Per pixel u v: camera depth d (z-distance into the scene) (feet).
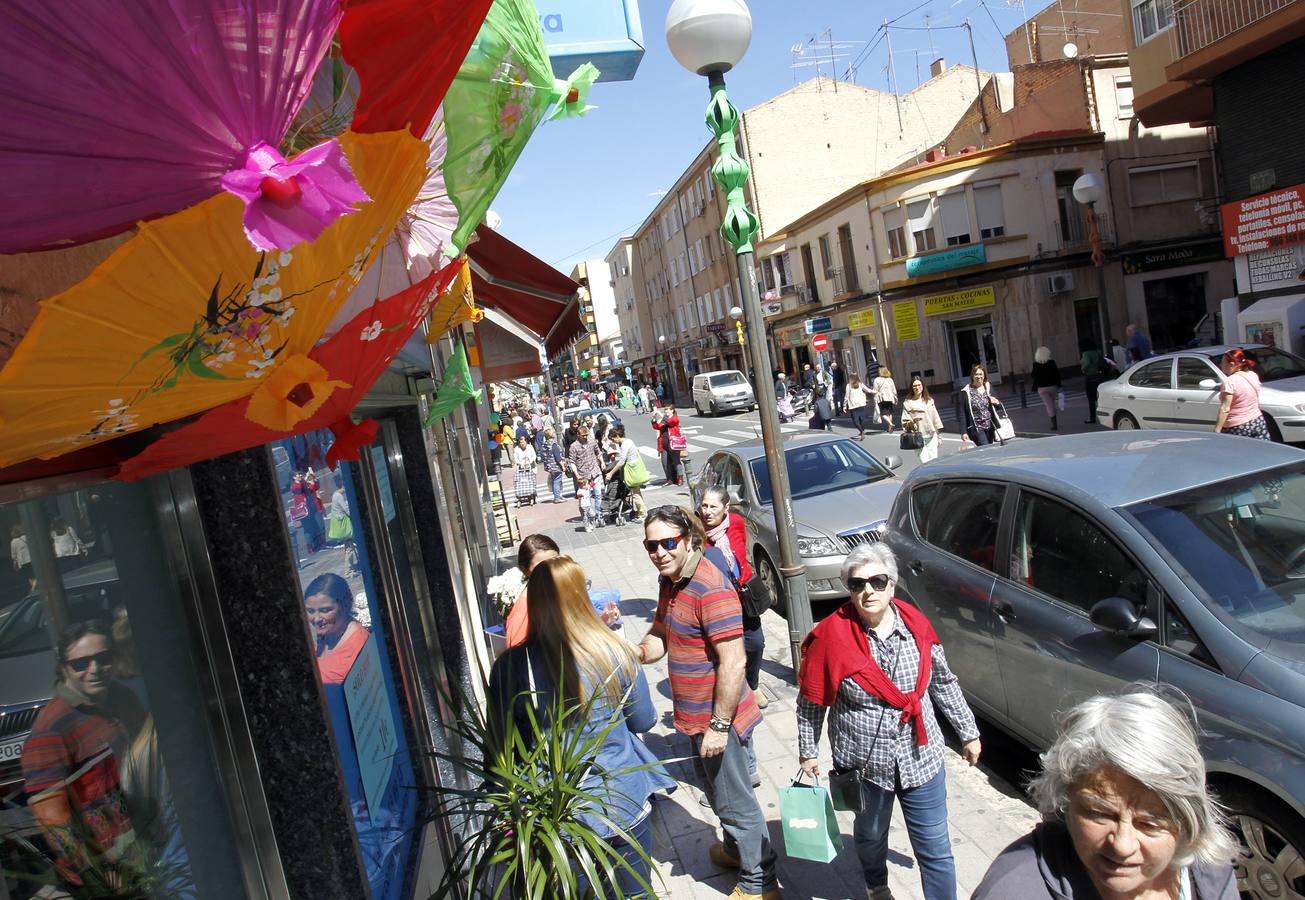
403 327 5.70
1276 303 50.57
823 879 12.19
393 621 12.23
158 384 3.60
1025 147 89.45
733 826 11.43
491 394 85.87
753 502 28.12
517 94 5.66
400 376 15.12
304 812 6.38
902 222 93.91
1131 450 14.49
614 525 49.98
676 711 11.73
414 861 10.11
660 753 17.01
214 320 3.46
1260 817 9.37
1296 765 8.92
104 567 5.13
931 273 91.81
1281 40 47.91
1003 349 92.17
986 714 15.16
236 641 6.22
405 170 4.13
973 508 15.84
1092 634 12.14
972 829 13.09
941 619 15.89
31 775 4.33
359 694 9.41
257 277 3.44
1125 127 91.97
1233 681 9.96
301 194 3.01
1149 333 93.61
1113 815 4.82
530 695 9.45
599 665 9.41
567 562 9.79
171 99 2.68
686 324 176.96
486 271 17.81
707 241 149.18
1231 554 11.34
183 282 3.15
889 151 126.41
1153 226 92.94
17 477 4.09
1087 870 5.10
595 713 9.42
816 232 110.93
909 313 95.55
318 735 6.39
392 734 10.84
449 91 5.19
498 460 87.20
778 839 13.35
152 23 2.54
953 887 10.13
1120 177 91.97
